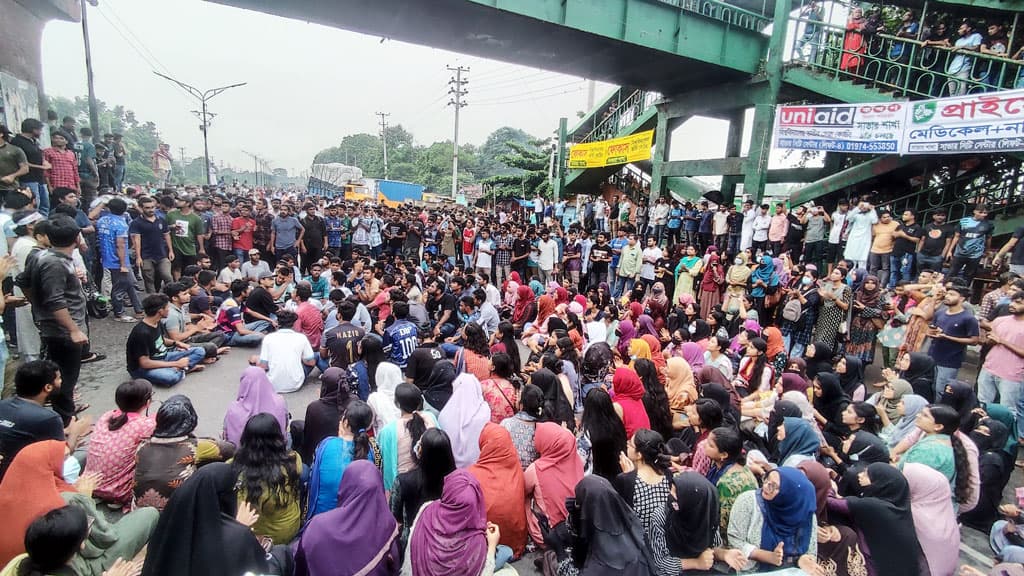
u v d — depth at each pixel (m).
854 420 4.51
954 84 9.80
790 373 5.42
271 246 11.15
